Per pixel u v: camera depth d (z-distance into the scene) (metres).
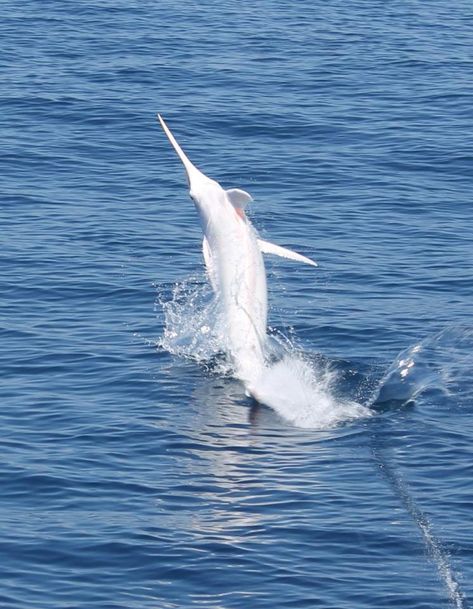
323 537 56.12
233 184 111.19
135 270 90.62
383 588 52.16
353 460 63.75
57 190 108.12
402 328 80.81
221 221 70.31
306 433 66.94
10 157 116.06
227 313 70.88
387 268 91.62
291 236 98.25
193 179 71.94
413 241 97.31
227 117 129.25
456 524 57.06
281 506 58.97
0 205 103.81
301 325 81.25
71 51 154.25
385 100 136.88
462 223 101.62
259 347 71.19
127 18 173.38
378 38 166.00
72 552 54.78
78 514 58.09
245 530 56.84
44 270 89.88
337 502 59.25
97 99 134.12
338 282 89.19
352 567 53.78
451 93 139.75
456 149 120.19
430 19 179.75
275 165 115.81
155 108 131.75
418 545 55.38
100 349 77.31
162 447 65.00
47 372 74.00
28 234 97.12
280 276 90.19
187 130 125.19
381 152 119.56
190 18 175.12
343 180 112.00
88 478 61.44
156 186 110.00
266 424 67.94
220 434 66.56
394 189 109.75
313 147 121.06
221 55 154.12
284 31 168.75
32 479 61.16
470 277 89.81
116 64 148.25
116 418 68.19
